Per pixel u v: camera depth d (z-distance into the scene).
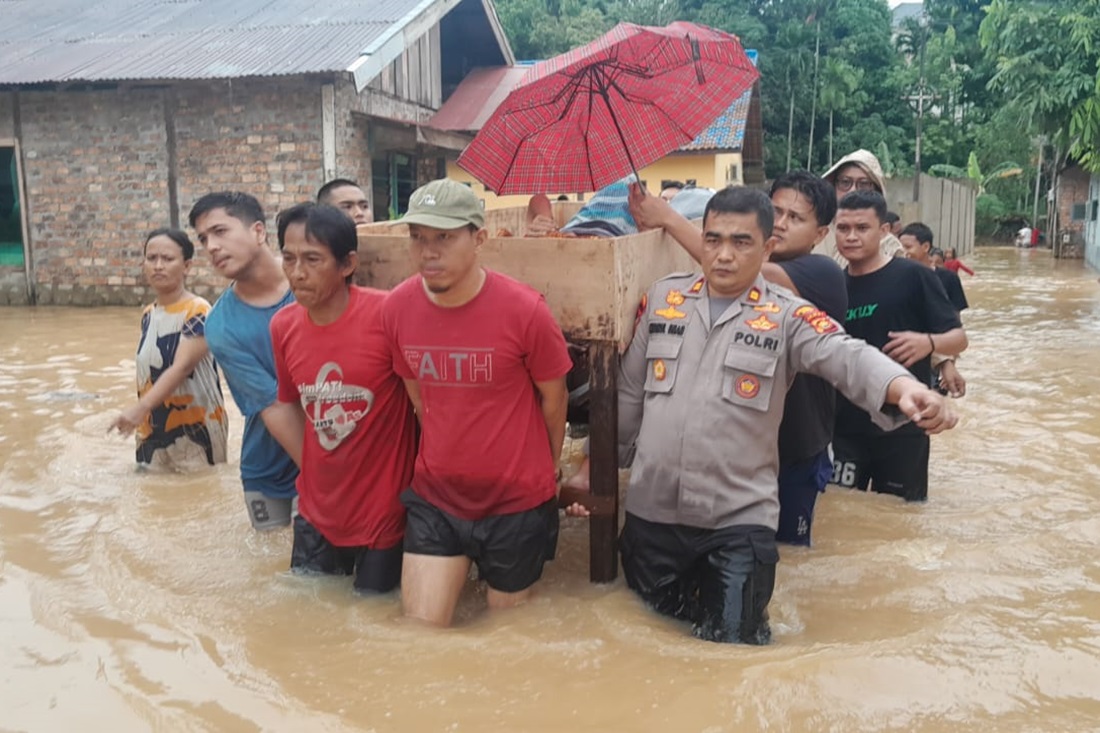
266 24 14.82
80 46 14.73
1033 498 4.89
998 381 8.29
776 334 3.32
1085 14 13.01
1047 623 3.29
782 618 3.44
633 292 3.70
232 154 13.74
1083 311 14.07
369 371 3.49
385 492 3.59
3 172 14.68
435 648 3.11
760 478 3.39
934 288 4.84
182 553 4.05
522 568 3.48
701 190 5.92
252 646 3.14
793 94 45.88
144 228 14.27
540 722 2.64
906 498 4.90
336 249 3.40
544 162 4.96
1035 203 39.03
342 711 2.70
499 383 3.32
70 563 3.93
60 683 2.88
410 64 16.12
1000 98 19.03
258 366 4.07
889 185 27.05
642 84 4.68
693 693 2.78
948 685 2.83
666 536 3.47
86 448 5.88
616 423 3.65
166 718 2.67
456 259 3.13
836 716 2.66
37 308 14.27
